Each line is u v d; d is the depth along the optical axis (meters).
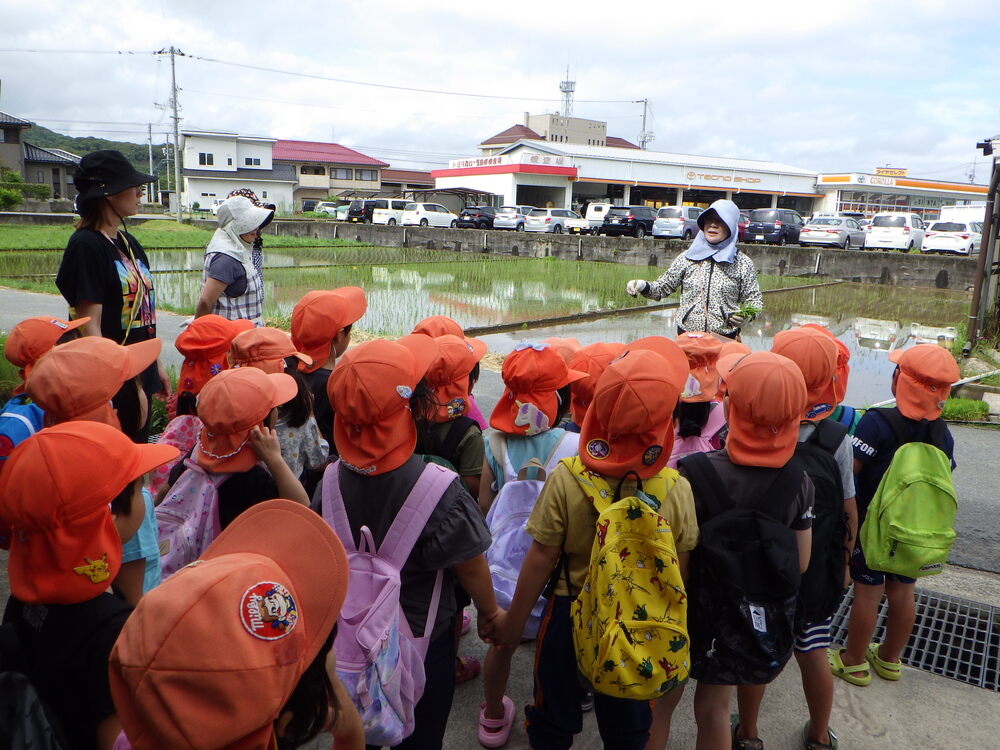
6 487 1.47
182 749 1.06
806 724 2.89
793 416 2.22
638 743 2.21
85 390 2.25
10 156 48.38
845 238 28.28
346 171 70.12
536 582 2.23
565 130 82.25
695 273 5.33
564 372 2.81
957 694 3.19
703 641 2.21
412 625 2.07
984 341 11.12
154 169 89.94
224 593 1.11
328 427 3.32
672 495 2.15
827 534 2.47
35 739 1.37
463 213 36.75
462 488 2.13
